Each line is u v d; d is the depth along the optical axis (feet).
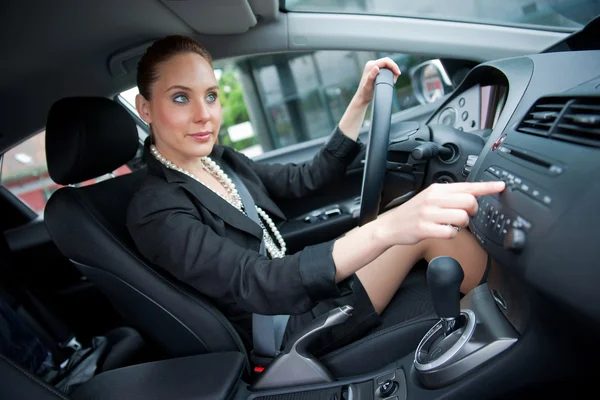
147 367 3.28
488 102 3.91
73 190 3.56
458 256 3.49
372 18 5.00
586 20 4.99
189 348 3.49
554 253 1.83
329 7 4.95
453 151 3.54
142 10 3.95
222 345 3.41
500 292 2.60
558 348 2.29
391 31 5.01
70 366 4.33
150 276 3.29
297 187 4.68
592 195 1.72
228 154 4.54
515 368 2.40
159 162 3.57
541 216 1.91
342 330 3.47
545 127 2.31
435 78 6.01
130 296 3.39
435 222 2.19
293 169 4.76
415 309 3.52
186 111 3.38
